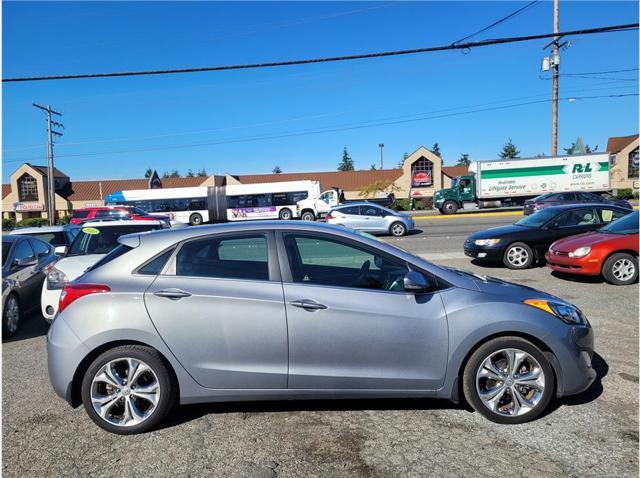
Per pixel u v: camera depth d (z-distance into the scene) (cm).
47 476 307
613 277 850
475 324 353
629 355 499
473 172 3566
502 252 1094
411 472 301
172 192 3884
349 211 2081
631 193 4769
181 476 303
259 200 3841
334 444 336
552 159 3462
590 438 335
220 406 398
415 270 372
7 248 720
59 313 363
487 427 354
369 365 356
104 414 354
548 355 362
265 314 354
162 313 352
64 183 6881
